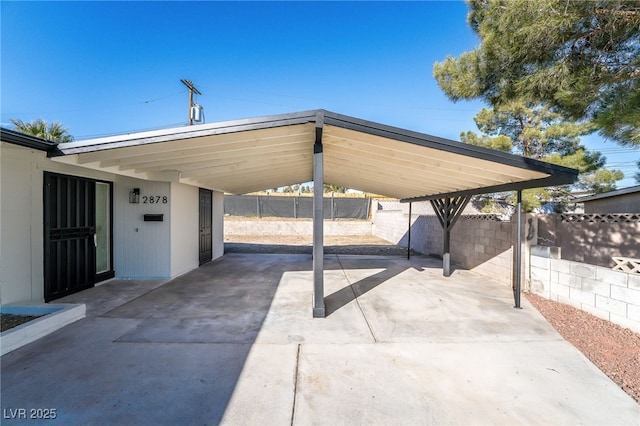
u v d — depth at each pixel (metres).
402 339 3.45
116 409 2.18
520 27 3.64
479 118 9.56
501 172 4.40
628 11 3.11
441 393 2.42
